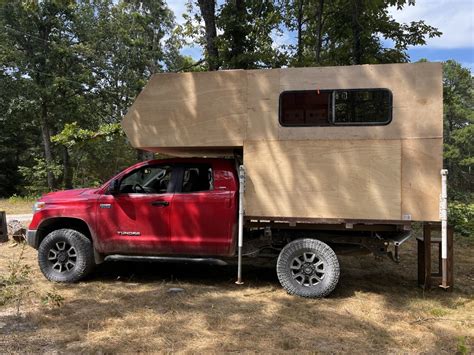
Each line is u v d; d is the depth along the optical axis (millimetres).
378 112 5461
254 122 5766
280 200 5668
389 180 5391
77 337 4180
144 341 4129
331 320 4797
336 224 5723
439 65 5309
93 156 33188
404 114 5371
